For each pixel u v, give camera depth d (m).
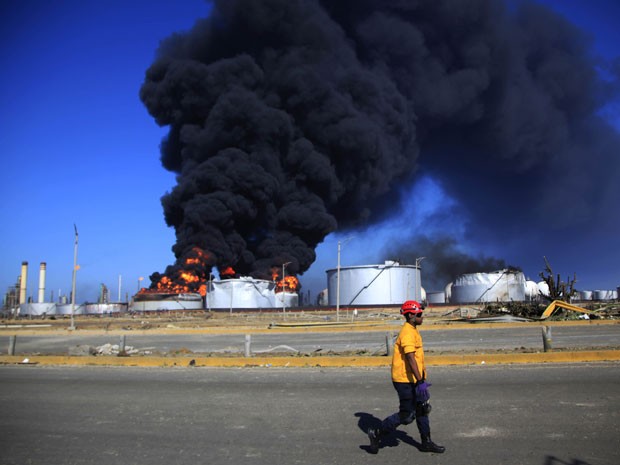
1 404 10.36
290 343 25.36
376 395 10.39
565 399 9.33
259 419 8.63
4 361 18.34
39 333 39.44
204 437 7.58
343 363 15.62
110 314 96.19
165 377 13.89
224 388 11.84
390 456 6.45
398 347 6.55
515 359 14.70
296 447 6.95
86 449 7.05
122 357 17.48
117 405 10.10
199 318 70.69
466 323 37.16
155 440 7.47
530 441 6.86
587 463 5.98
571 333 25.14
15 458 6.68
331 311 83.19
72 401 10.60
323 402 9.87
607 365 13.28
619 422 7.65
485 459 6.21
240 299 92.31
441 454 6.47
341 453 6.62
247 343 17.12
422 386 6.41
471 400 9.52
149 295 92.62
